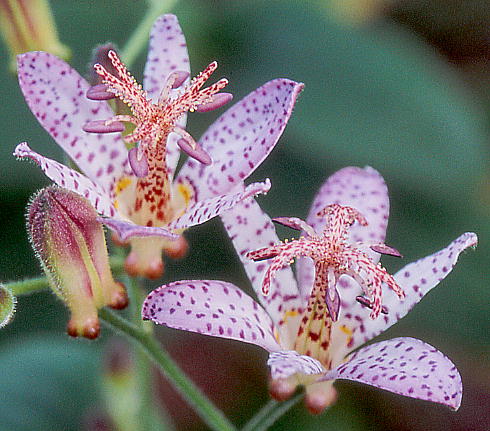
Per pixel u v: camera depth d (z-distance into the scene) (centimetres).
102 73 36
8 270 42
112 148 36
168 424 42
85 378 41
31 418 41
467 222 44
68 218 35
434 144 43
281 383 36
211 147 36
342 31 44
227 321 34
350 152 43
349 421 44
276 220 36
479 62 51
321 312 36
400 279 36
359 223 36
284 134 43
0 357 41
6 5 38
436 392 33
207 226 43
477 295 43
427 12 51
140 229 34
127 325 37
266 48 44
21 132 42
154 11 39
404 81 44
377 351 35
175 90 37
